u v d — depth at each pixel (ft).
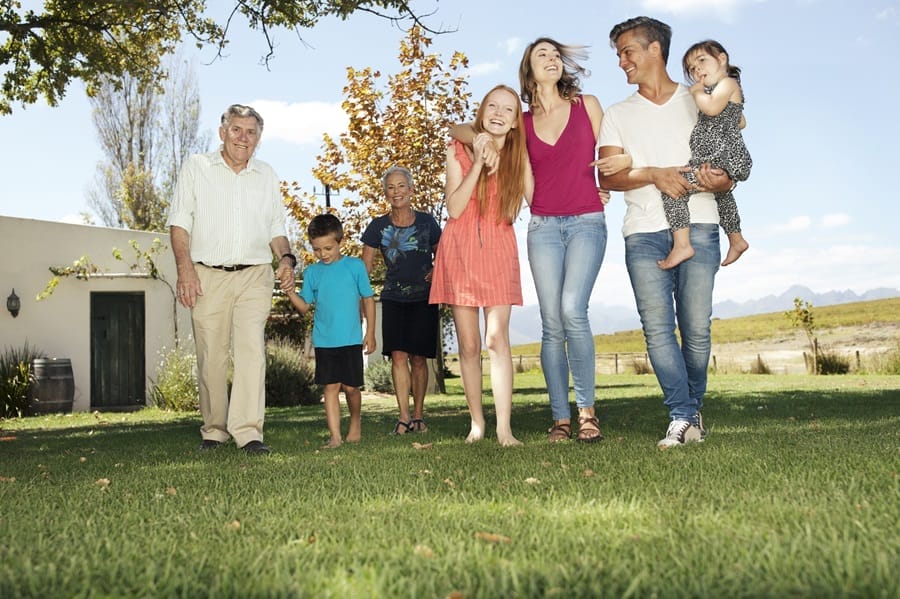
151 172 109.91
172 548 6.68
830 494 8.29
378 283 64.59
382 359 71.31
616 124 15.40
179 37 40.88
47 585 5.63
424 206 61.62
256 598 5.25
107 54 40.45
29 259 50.52
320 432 22.27
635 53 15.23
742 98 15.05
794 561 5.65
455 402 47.83
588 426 15.61
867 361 86.38
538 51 15.81
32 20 37.55
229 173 17.89
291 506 8.73
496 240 16.21
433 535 6.87
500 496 8.97
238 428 16.98
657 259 14.97
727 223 16.42
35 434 28.94
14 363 47.67
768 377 75.25
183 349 56.59
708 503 8.05
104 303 54.60
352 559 6.15
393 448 15.67
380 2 35.01
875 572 5.26
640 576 5.33
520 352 181.27
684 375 14.93
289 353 56.39
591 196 15.99
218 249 17.65
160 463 14.39
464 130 16.48
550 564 5.82
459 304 16.20
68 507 9.20
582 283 15.75
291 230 74.33
